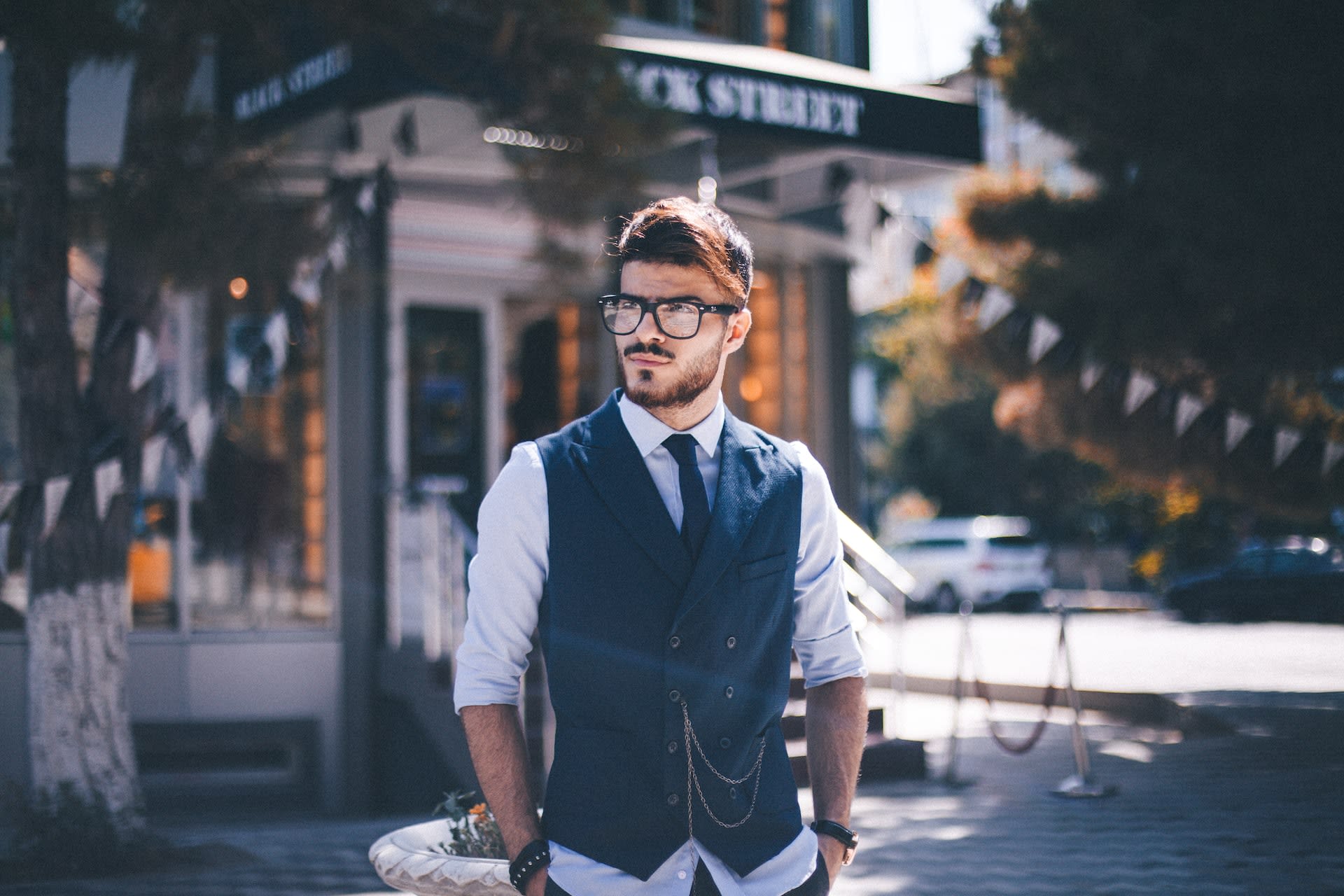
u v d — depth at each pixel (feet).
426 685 27.53
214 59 27.55
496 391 32.65
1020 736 32.60
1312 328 28.27
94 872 18.98
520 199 24.20
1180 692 36.73
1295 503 30.48
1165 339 30.19
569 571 6.26
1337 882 16.93
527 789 6.37
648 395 6.43
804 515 6.75
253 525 29.50
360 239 23.54
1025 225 33.81
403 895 17.40
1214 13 26.73
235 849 20.63
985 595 85.71
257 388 27.68
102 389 20.59
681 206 6.57
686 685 6.18
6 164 26.25
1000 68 31.71
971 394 113.39
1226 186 27.12
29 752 20.51
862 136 26.68
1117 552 104.42
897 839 20.33
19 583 27.40
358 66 21.91
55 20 17.22
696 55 24.44
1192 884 17.02
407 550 30.68
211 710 28.86
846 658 6.97
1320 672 43.78
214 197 20.03
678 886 6.04
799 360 37.37
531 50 20.47
